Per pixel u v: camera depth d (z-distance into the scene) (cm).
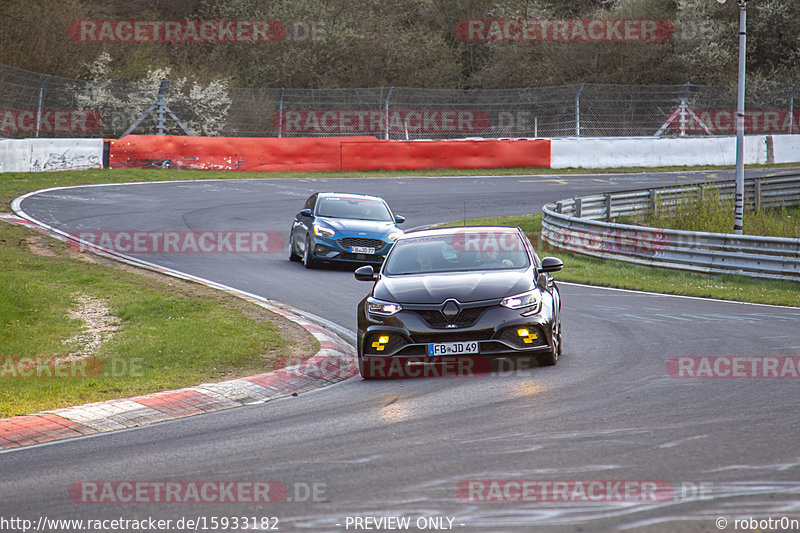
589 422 2400
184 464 2197
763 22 18650
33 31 14950
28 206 8631
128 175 11475
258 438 2442
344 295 5406
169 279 5788
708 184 9388
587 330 4203
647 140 14400
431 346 3191
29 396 3119
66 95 13875
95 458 2311
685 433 2239
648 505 1703
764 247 6278
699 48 18338
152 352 3816
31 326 4409
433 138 16512
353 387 3191
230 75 17650
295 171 13038
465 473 1964
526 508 1712
